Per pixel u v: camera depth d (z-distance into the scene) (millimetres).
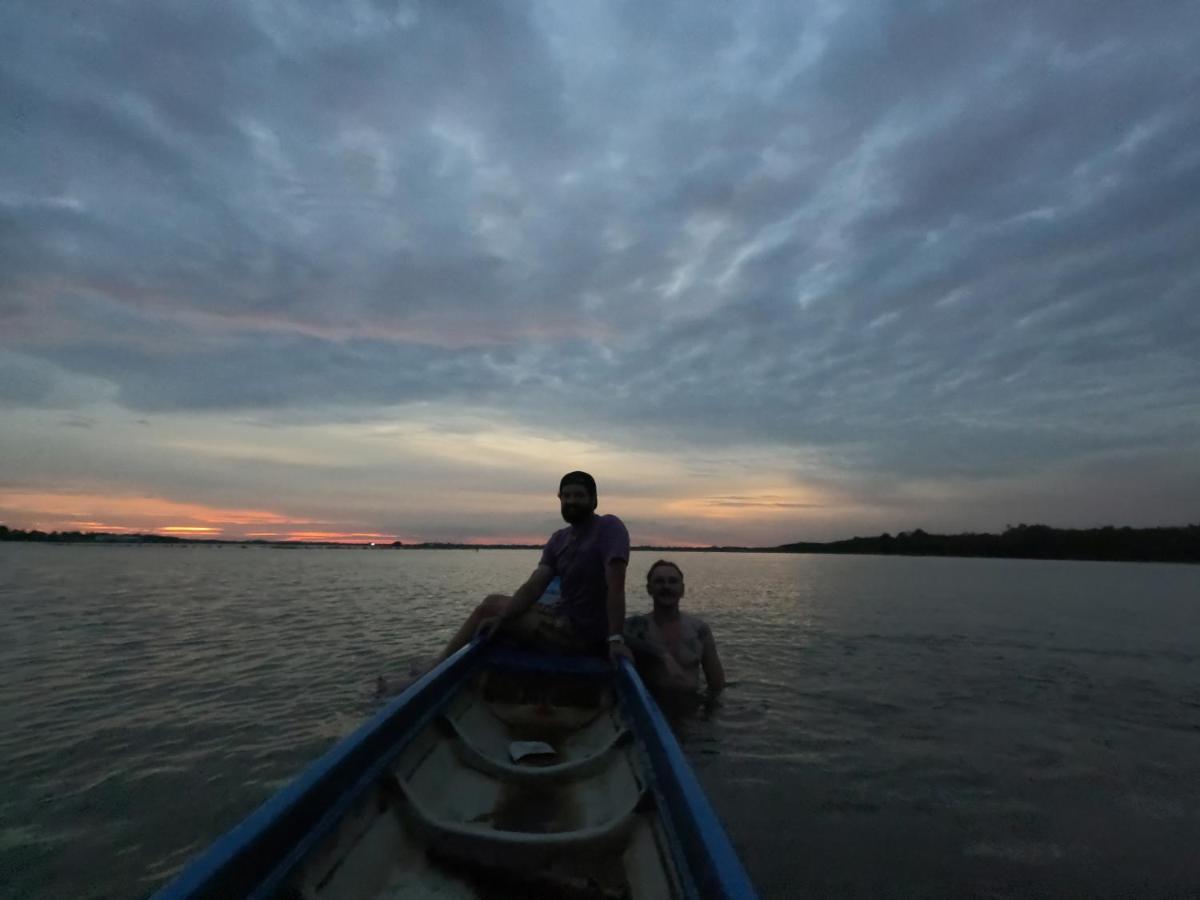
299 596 15094
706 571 35969
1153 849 3223
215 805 3459
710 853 1668
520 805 2875
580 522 4992
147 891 2689
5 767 3941
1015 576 32188
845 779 4023
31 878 2773
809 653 8281
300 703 5309
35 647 7762
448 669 3791
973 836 3332
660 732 2752
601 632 4855
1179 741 4848
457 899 2090
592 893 2127
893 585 23453
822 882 2900
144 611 11422
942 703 5848
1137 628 11422
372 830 2244
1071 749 4645
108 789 3648
